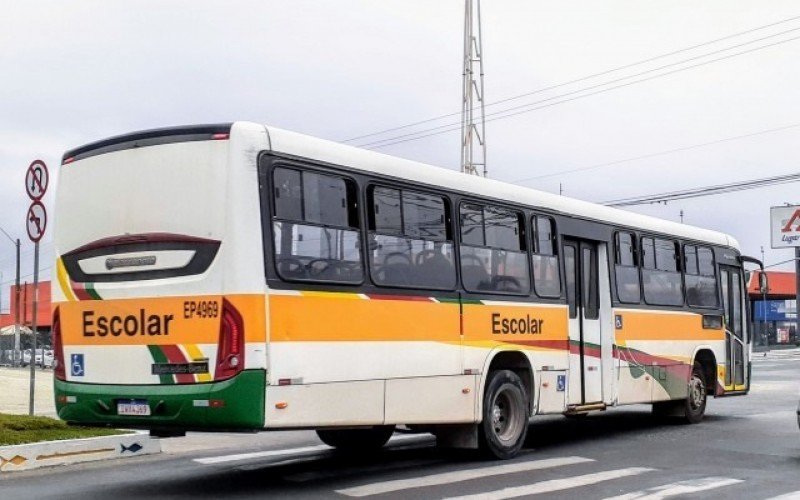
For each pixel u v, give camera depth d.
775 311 71.00
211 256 7.85
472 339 10.19
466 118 38.19
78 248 8.70
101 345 8.44
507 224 11.09
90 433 11.34
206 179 7.97
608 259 13.00
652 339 13.85
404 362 9.20
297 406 7.97
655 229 14.23
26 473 10.08
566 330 11.92
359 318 8.70
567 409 11.87
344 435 11.47
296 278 8.12
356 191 8.90
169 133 8.25
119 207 8.45
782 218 49.44
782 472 9.86
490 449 10.48
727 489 8.79
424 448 11.88
